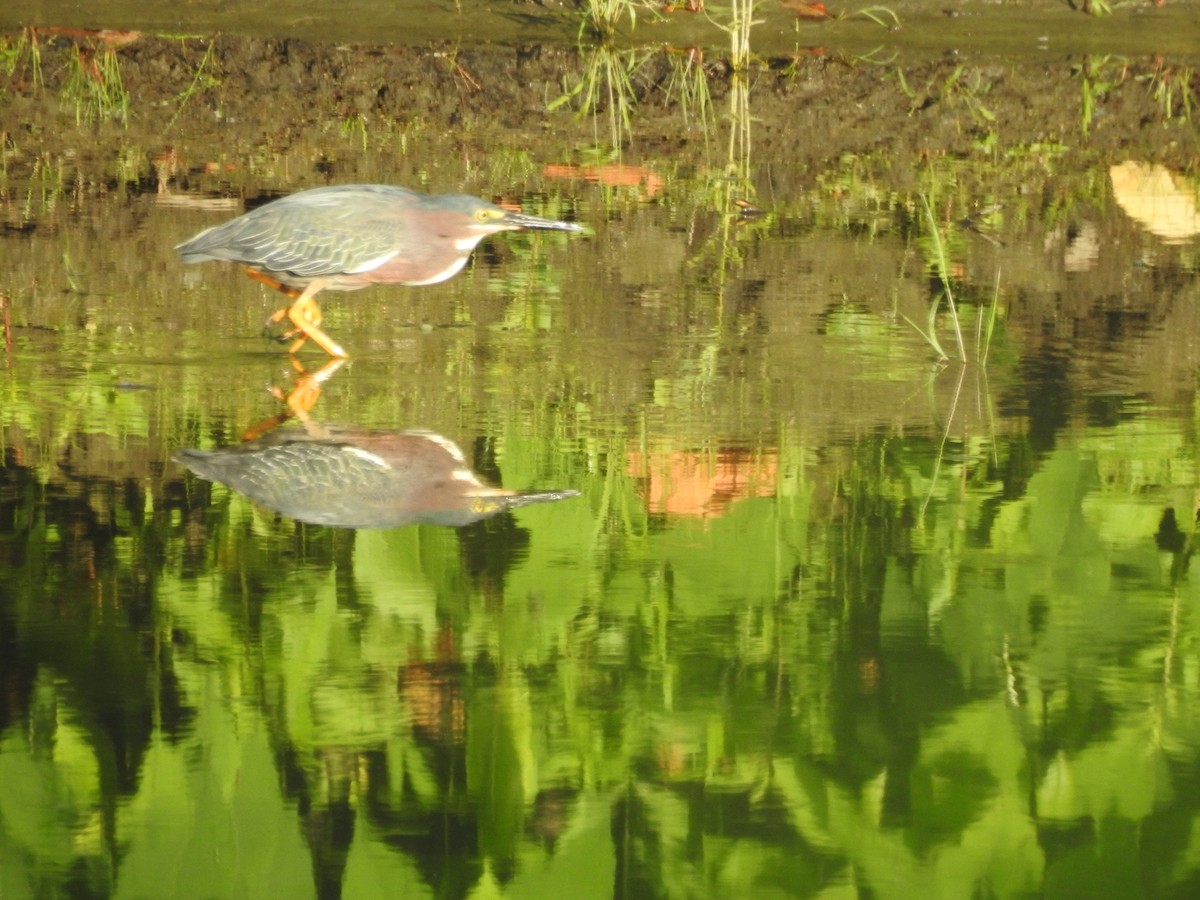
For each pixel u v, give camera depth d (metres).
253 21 25.50
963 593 8.08
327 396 11.05
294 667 7.25
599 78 23.55
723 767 6.47
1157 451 10.03
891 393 11.37
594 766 6.50
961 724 6.71
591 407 10.95
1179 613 7.86
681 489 9.39
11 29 24.17
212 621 7.68
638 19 25.75
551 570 8.24
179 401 10.89
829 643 7.52
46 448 9.93
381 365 11.84
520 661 7.33
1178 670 7.23
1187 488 9.33
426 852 6.00
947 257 15.81
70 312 13.06
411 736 6.71
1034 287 14.73
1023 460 9.83
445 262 11.86
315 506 9.07
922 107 23.34
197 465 9.70
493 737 6.65
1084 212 18.19
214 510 9.01
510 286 14.38
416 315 13.29
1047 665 7.29
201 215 16.67
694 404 11.03
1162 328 13.30
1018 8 26.83
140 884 5.86
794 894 5.83
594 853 6.05
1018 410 10.95
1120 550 8.61
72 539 8.60
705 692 7.05
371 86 23.38
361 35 25.16
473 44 24.78
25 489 9.26
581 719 6.82
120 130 21.48
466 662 7.34
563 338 12.71
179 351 12.06
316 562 8.32
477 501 9.17
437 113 22.86
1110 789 6.25
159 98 22.84
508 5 26.36
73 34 23.92
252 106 22.75
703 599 8.02
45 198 17.36
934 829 6.10
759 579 8.23
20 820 6.18
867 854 5.93
